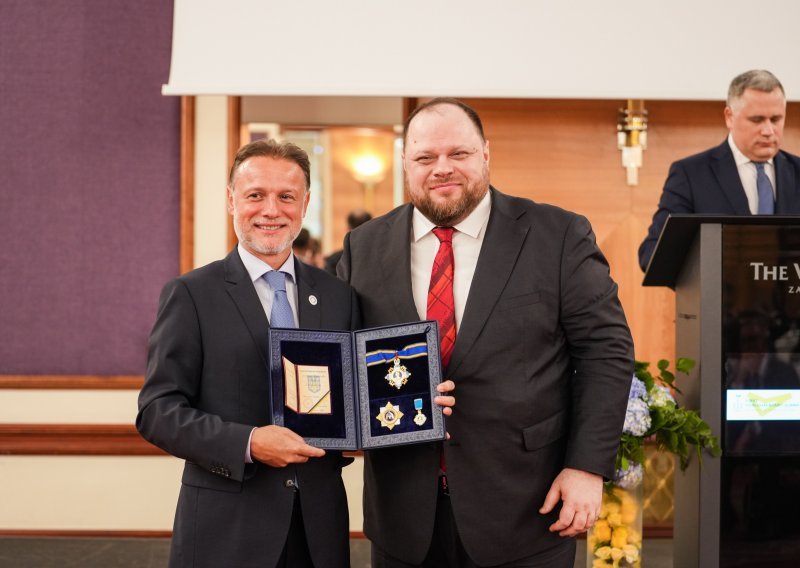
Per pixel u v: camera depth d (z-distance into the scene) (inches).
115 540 175.2
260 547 84.7
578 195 181.2
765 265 91.8
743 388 92.2
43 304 178.7
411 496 90.7
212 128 178.5
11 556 164.6
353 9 168.1
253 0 167.9
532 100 180.9
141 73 177.9
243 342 87.9
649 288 180.9
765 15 168.1
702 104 181.6
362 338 87.4
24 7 177.3
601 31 167.6
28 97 177.5
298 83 165.2
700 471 92.3
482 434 89.4
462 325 90.6
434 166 90.0
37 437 178.1
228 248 178.7
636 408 95.8
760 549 92.0
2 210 178.5
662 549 163.3
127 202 178.5
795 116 179.8
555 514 91.0
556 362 92.7
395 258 95.5
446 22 167.8
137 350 179.2
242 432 82.1
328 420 84.8
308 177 93.7
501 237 93.4
